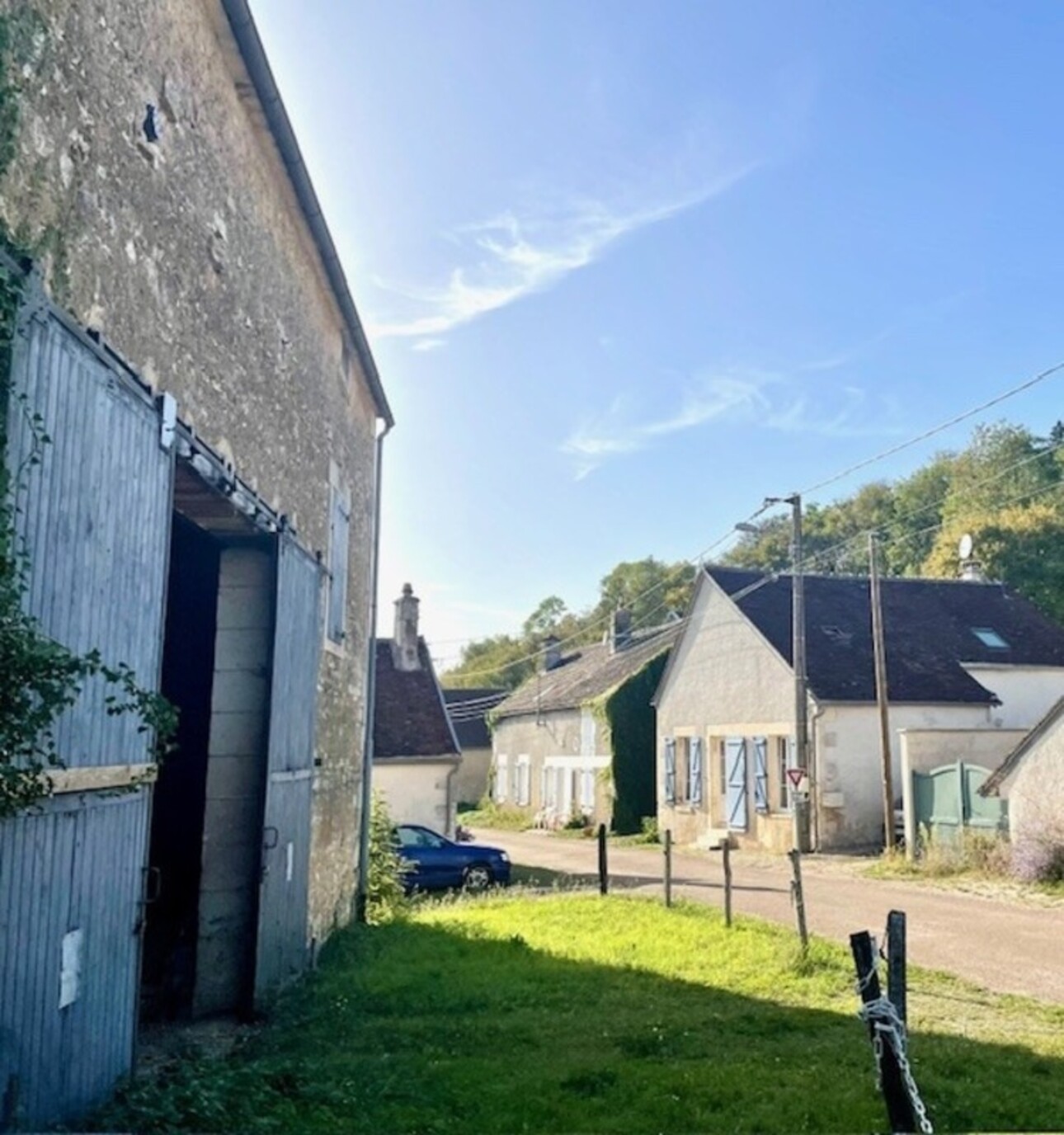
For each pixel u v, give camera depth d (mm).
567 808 33594
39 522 3725
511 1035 6531
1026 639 25219
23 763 3520
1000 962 9422
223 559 7820
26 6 3697
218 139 6086
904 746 18641
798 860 9328
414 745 22938
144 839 4992
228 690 7668
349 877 11602
